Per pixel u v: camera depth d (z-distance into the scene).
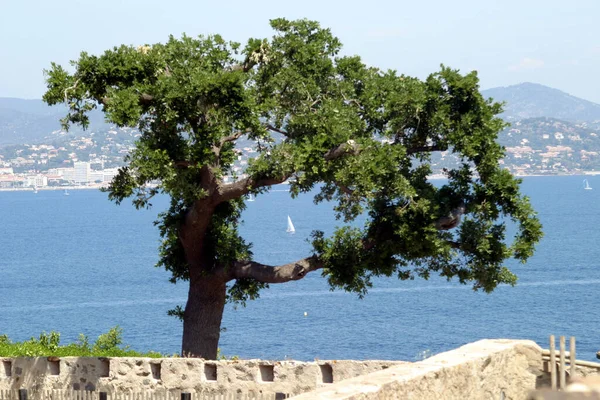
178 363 27.83
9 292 137.12
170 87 33.59
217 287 37.59
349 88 38.09
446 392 15.79
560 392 10.02
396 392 14.46
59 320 107.00
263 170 34.75
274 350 82.75
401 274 38.41
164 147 34.28
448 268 38.16
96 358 28.86
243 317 106.50
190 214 36.09
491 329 93.12
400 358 77.62
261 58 37.44
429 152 39.31
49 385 29.25
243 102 34.28
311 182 36.50
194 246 37.19
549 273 143.00
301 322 101.56
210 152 33.97
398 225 35.69
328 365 26.56
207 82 33.38
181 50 36.34
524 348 18.00
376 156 35.19
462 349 17.41
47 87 34.94
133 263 179.12
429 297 120.56
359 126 36.97
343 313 108.00
